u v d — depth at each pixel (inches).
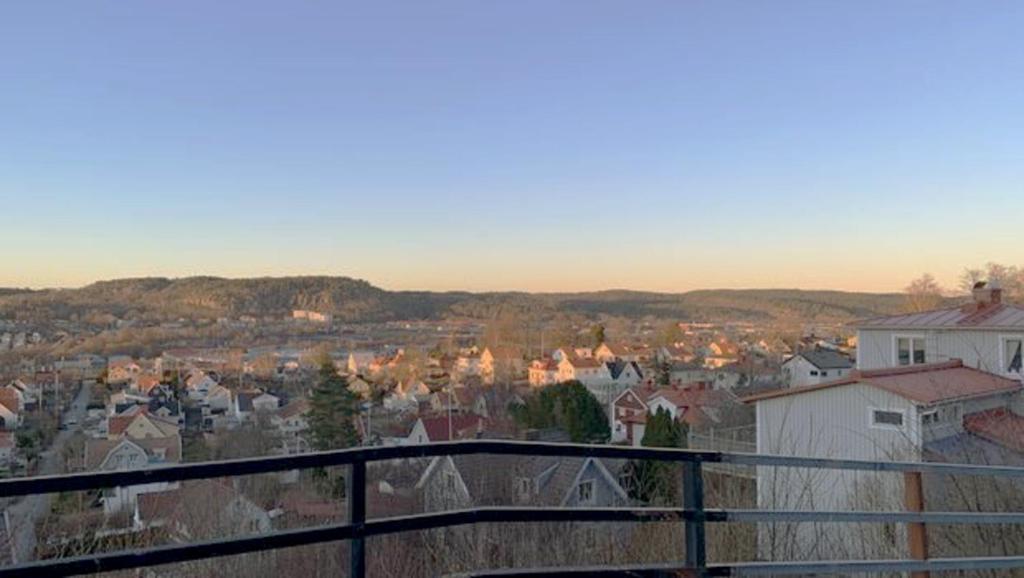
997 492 215.5
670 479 227.9
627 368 2303.2
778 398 701.3
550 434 880.3
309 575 168.7
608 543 179.0
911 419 601.9
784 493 209.5
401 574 167.6
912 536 141.6
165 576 164.4
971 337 882.1
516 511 109.6
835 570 129.0
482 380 2038.6
